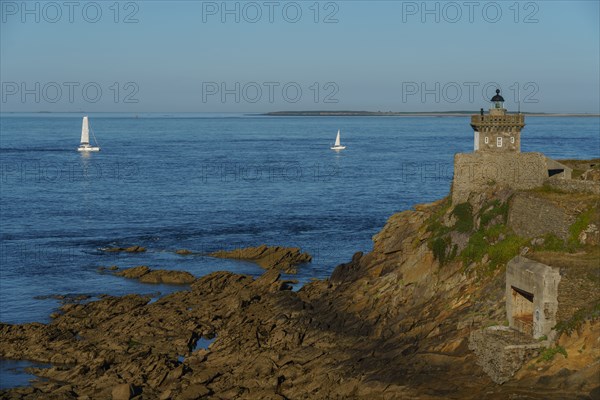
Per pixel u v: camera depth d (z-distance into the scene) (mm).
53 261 103562
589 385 43188
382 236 80938
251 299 79750
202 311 77250
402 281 68438
